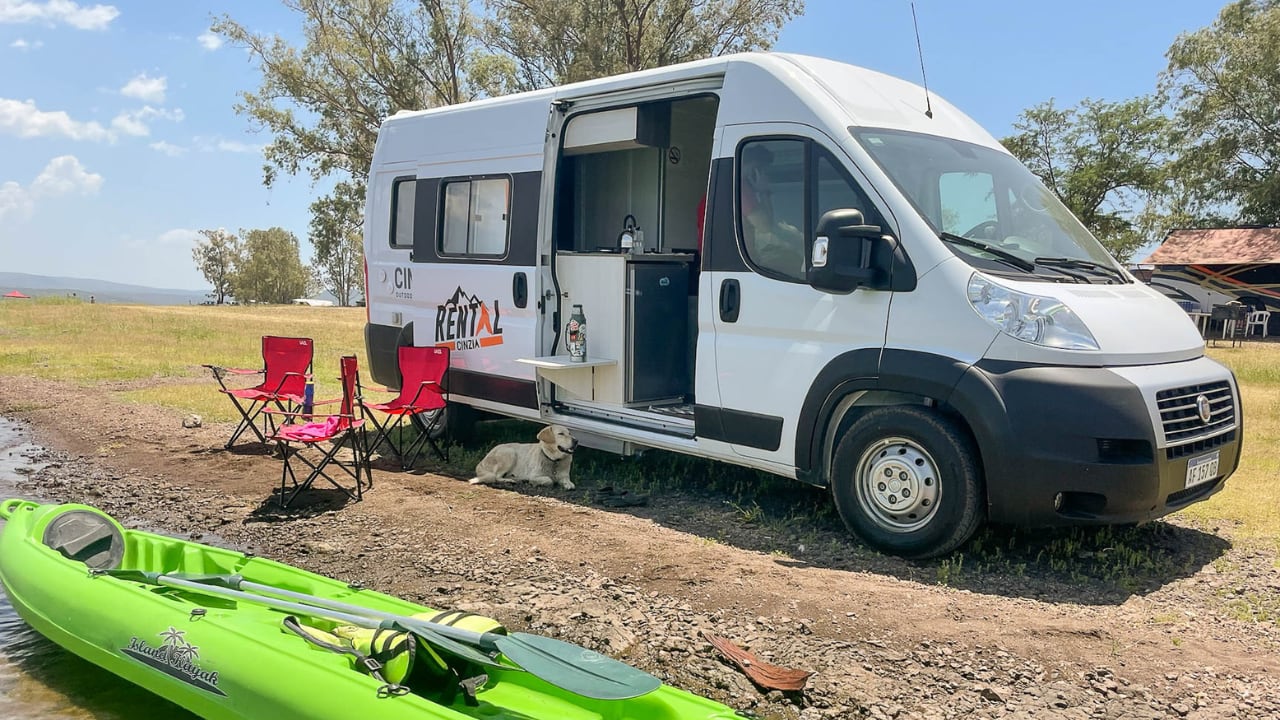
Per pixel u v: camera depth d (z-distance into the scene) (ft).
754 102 19.84
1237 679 12.56
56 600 13.25
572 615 14.66
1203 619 14.84
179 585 13.34
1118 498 15.62
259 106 107.65
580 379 24.38
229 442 27.99
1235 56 114.01
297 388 27.76
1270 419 33.63
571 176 27.25
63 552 15.01
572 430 24.49
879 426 17.57
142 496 22.76
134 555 15.70
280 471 25.14
